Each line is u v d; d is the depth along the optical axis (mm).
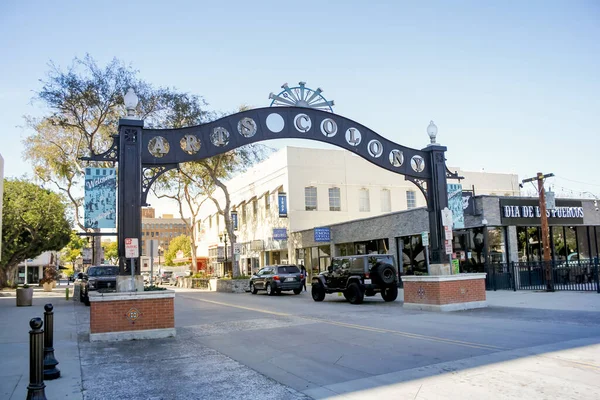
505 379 6875
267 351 9836
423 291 16562
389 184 39562
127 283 12367
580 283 21578
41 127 34375
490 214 23141
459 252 24703
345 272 20734
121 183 12891
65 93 29875
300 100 16094
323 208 37656
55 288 48688
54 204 37375
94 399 6719
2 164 14438
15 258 40188
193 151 14164
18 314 18531
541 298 18156
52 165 35719
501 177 43031
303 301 22688
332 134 16266
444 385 6715
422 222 25609
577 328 11062
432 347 9461
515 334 10547
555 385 6492
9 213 35406
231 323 14555
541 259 24875
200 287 39781
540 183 22078
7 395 6812
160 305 12234
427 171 17969
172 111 32531
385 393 6477
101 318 11758
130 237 12711
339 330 12273
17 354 9969
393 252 27953
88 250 43188
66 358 9609
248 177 45438
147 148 13578
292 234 36969
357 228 31094
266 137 15234
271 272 28797
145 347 10789
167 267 66688
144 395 6867
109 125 32969
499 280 22750
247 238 45781
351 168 38750
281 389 6949
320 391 6746
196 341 11430
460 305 15938
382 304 19344
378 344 10055
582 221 26359
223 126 14641
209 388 7141
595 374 6977
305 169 37562
